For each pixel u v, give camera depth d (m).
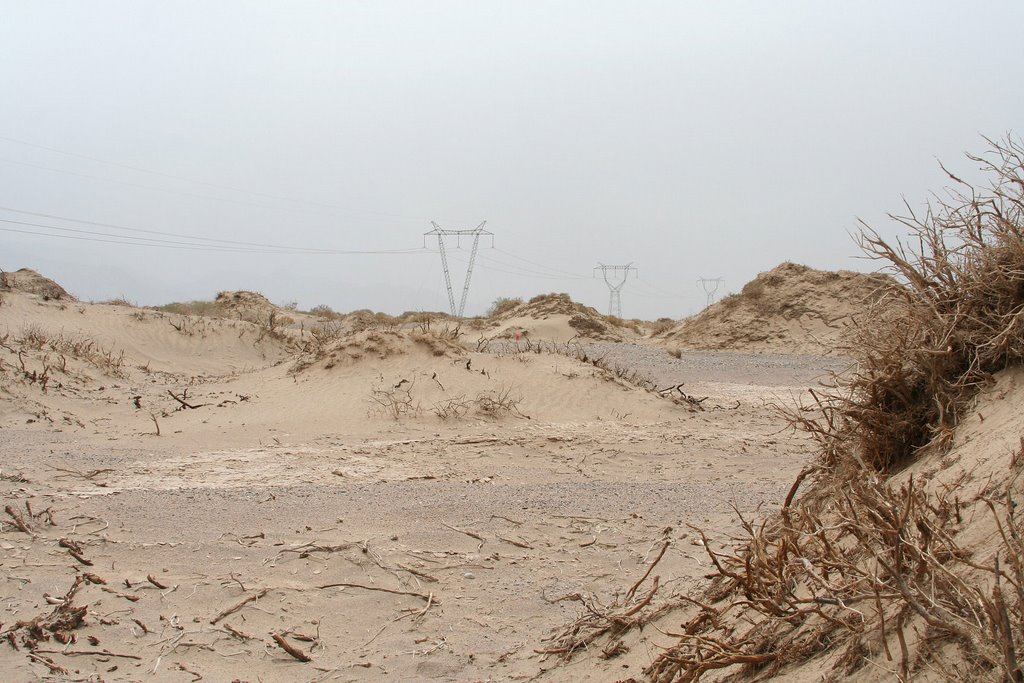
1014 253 4.54
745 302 40.69
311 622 5.62
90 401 17.17
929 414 4.48
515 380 17.83
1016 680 2.33
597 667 4.30
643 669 3.96
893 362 4.65
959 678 2.49
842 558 3.27
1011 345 4.29
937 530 3.00
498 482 10.32
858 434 4.70
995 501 3.17
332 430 14.80
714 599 4.23
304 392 17.72
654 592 4.86
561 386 17.62
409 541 7.17
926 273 4.90
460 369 17.98
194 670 4.92
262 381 19.17
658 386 23.03
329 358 18.89
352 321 43.94
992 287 4.55
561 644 4.86
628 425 15.73
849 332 5.21
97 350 24.25
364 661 5.06
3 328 24.08
